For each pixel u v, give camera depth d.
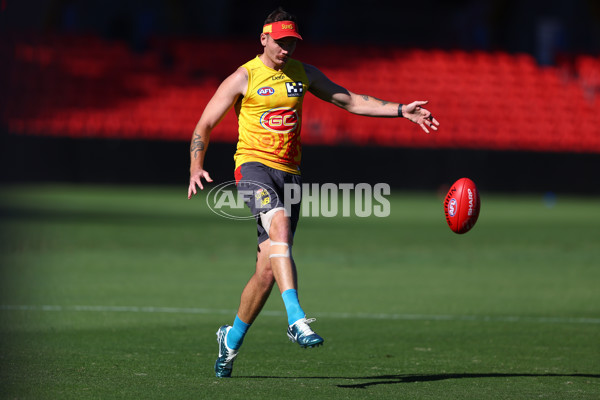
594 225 72.62
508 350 25.47
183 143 97.38
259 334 27.77
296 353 24.59
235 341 20.39
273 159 20.30
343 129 106.56
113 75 111.44
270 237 19.45
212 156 97.06
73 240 54.41
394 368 22.53
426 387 20.03
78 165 96.56
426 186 101.50
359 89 115.56
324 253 52.47
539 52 125.69
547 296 37.41
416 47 124.56
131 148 96.81
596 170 103.75
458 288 39.47
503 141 109.81
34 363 21.88
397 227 69.00
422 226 70.06
